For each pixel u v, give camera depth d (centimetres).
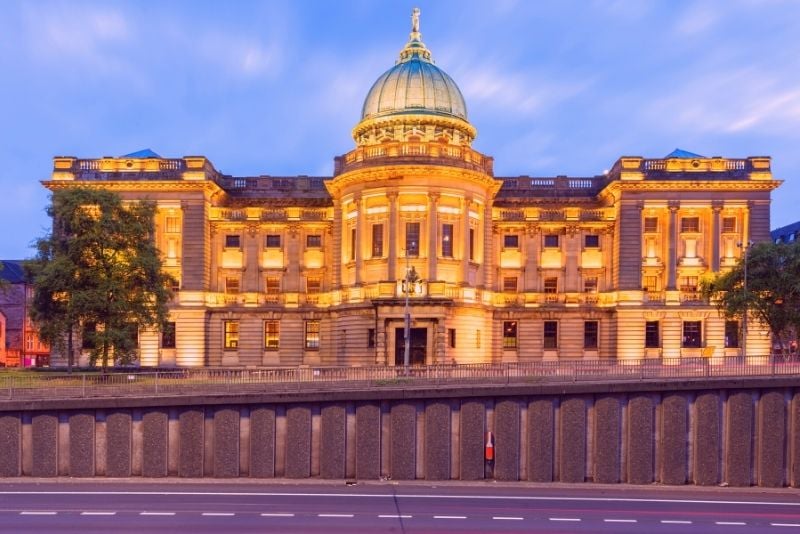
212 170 7119
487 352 6525
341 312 6281
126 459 3691
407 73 7025
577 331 6862
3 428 3675
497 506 2966
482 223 6419
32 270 4797
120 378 3956
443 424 3712
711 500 3225
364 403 3725
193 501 2997
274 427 3716
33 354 8875
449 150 6075
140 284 4912
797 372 3800
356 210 6166
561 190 7481
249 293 6856
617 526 2630
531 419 3744
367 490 3331
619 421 3753
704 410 3769
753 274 5225
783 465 3753
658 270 6794
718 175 6706
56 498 3067
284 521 2611
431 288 5778
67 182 6550
